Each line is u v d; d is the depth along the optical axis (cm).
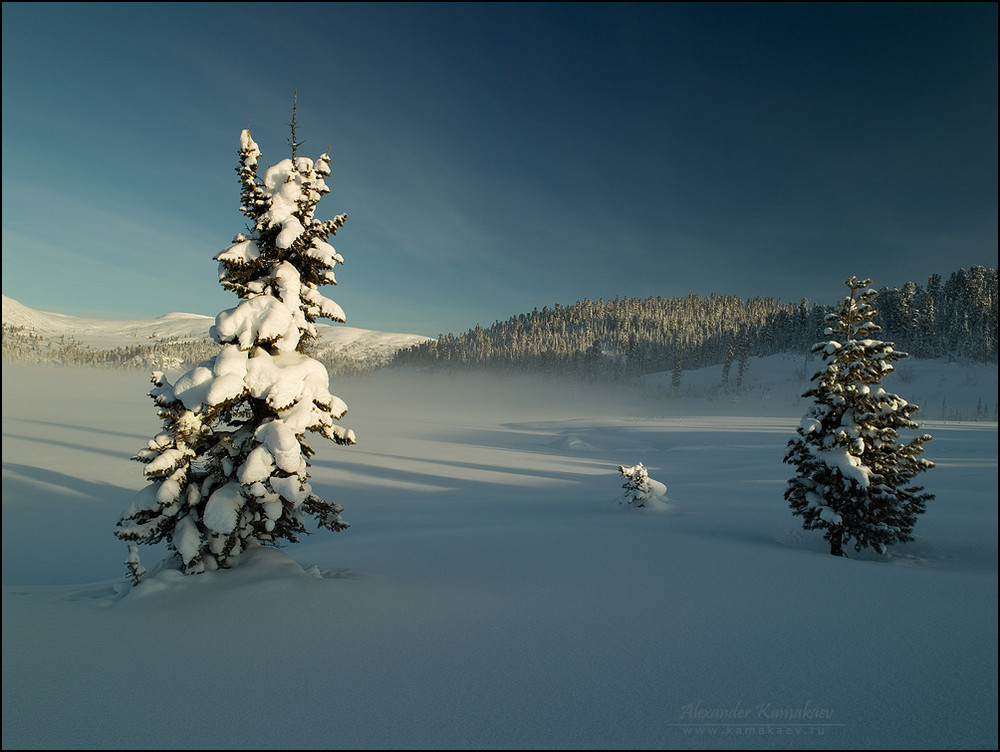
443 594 687
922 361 12500
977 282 14200
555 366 19062
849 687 409
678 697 397
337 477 2997
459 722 367
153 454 701
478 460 4075
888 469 1034
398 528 1560
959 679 420
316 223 805
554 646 502
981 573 841
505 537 1172
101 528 1781
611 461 4247
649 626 556
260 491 677
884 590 689
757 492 2102
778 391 13225
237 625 555
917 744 329
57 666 459
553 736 347
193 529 691
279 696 407
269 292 779
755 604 630
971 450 3666
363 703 395
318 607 611
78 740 347
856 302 1104
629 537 1157
